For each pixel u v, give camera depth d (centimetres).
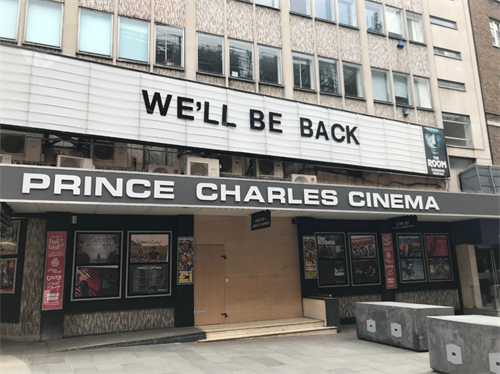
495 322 675
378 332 984
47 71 947
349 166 1360
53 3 1093
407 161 1474
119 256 1077
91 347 898
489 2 1936
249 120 1194
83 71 985
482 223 1456
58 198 820
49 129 928
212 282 1170
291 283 1275
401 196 1226
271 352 893
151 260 1108
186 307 1104
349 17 1574
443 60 1756
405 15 1695
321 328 1140
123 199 874
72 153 1062
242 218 1242
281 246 1284
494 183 1623
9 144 984
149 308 1084
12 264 1012
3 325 987
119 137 1003
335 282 1359
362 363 797
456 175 1672
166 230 1137
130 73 1040
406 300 1465
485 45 1897
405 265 1491
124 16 1174
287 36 1411
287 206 1050
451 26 1828
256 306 1209
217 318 1155
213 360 814
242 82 1307
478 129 1761
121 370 722
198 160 1095
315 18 1489
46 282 969
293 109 1274
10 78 912
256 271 1230
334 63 1493
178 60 1227
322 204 1097
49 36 1075
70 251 1025
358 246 1416
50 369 715
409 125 1513
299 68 1420
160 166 1084
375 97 1548
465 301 1555
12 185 791
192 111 1109
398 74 1623
